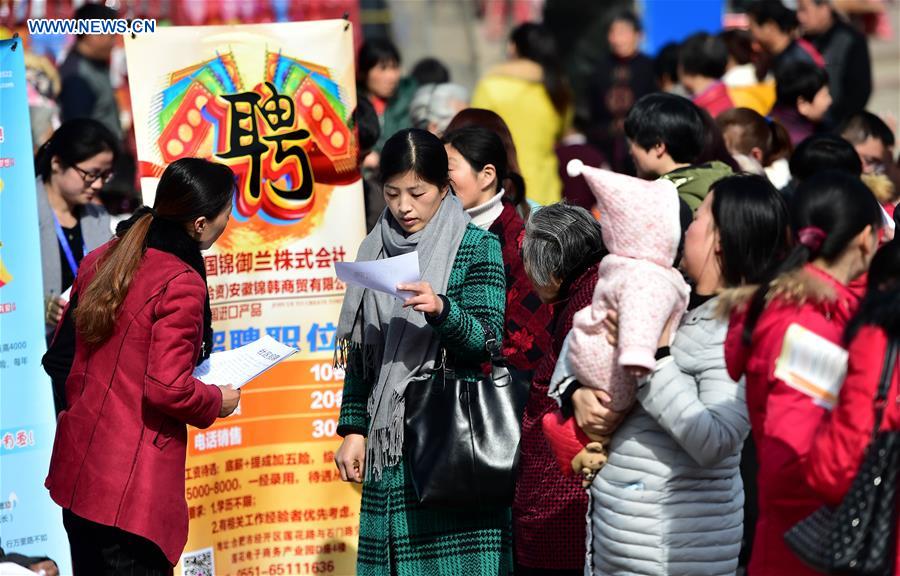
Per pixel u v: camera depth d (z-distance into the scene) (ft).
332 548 46.42
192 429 44.47
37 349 43.45
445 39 143.13
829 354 28.71
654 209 31.01
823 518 28.27
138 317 37.09
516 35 74.43
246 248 44.75
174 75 43.57
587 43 107.55
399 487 39.42
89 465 37.14
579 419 32.60
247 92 44.37
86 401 37.50
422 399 38.91
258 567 45.88
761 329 29.58
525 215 48.49
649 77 93.09
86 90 76.07
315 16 89.92
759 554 30.40
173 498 37.73
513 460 38.22
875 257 29.63
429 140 39.17
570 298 36.42
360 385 40.96
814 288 29.17
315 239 45.34
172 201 37.86
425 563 39.45
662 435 32.32
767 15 73.10
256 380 45.50
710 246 32.09
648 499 32.32
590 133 94.17
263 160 44.60
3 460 43.19
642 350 30.07
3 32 70.54
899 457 27.30
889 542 27.25
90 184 48.49
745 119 56.18
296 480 46.09
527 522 37.68
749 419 31.37
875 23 99.45
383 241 40.27
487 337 38.04
